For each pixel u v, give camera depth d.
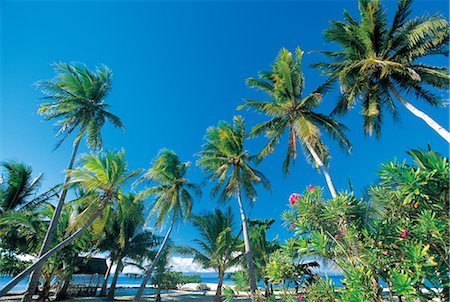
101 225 15.04
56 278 18.88
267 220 23.95
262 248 19.75
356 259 2.76
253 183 18.03
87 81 16.25
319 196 3.36
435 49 11.84
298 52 14.83
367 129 14.40
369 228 2.85
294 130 14.75
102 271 25.41
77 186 13.67
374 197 3.03
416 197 2.53
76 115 15.48
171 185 19.27
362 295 2.34
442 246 2.28
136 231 23.11
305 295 3.00
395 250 2.55
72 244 17.44
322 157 13.45
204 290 36.53
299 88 14.35
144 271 23.06
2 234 16.14
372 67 12.49
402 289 2.10
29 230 16.23
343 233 2.93
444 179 2.24
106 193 12.98
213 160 18.69
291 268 3.26
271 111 14.45
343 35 13.27
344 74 11.87
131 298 22.39
